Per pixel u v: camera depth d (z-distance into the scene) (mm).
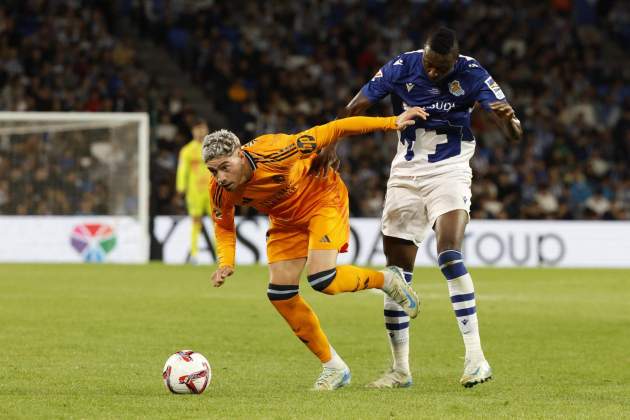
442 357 21234
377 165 66875
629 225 57156
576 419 13758
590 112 74875
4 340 22891
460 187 17953
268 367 19453
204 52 74000
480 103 17812
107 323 26391
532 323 27406
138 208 55750
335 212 17078
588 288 39906
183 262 55594
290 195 16641
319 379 16953
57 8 71312
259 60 74375
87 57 69250
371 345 23031
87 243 55219
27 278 41875
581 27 85750
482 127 69875
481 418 13758
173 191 63719
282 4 78875
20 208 56719
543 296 36094
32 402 14984
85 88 67250
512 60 77688
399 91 18312
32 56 67938
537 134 72125
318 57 75375
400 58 18406
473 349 17094
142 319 27359
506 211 62750
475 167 66250
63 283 39344
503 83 76500
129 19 77062
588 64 79750
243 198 16562
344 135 16656
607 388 17125
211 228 55344
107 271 46594
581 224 56969
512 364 20219
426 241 55688
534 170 67125
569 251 56812
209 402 15055
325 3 79500
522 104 74375
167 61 75125
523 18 82125
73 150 56625
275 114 71000
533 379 18234
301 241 17031
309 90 72938
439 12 80938
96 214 56344
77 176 56656
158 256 55719
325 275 16609
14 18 69812
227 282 40562
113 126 56531
